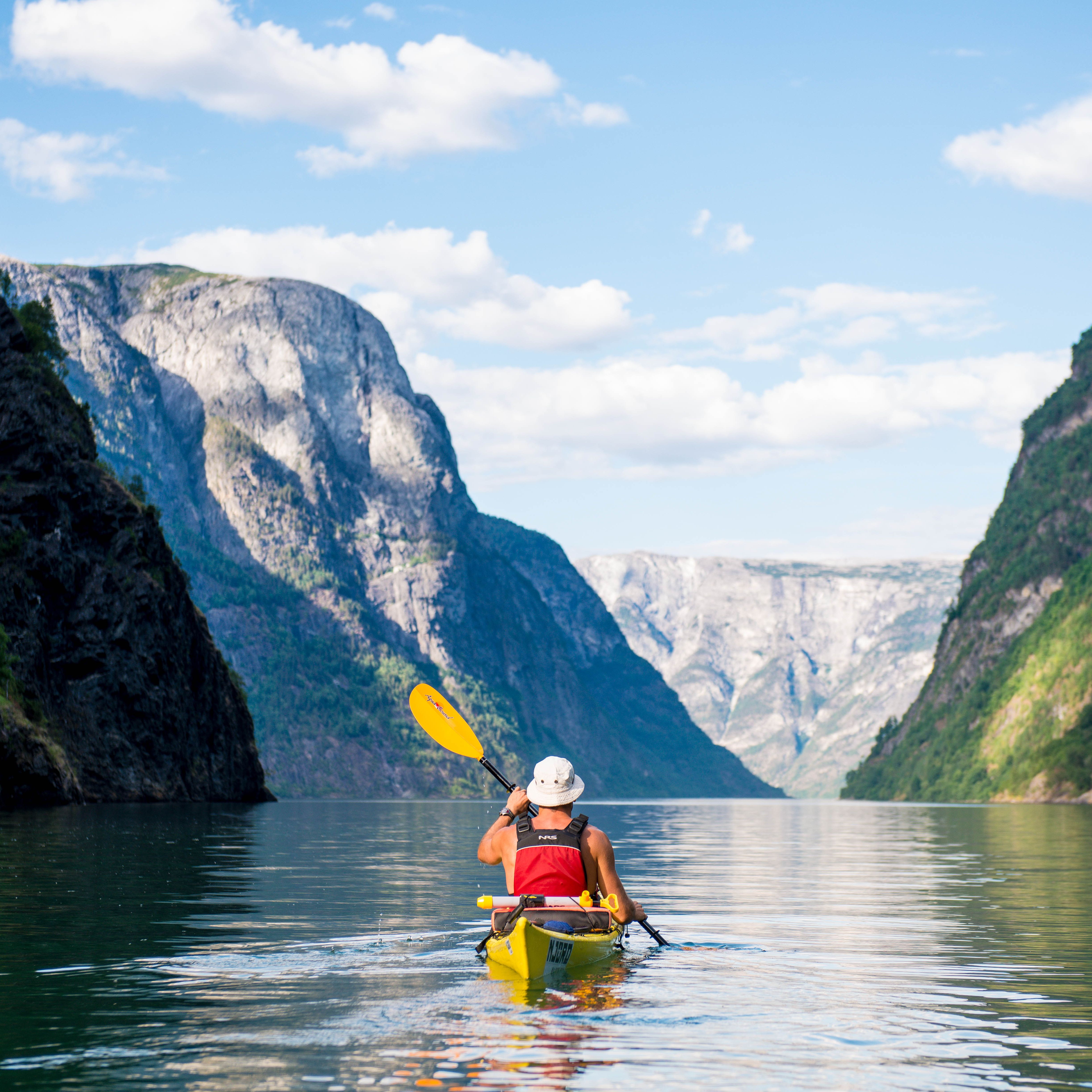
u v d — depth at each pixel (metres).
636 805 131.75
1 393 68.31
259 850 25.77
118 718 68.00
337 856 24.62
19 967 9.79
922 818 73.50
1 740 52.81
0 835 28.45
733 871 22.69
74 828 32.62
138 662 69.81
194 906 14.12
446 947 11.09
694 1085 6.36
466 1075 6.52
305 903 14.80
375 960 10.27
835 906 15.73
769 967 10.25
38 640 62.84
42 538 66.19
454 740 14.55
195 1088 6.22
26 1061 6.76
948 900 16.75
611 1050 7.12
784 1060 6.94
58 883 16.72
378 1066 6.70
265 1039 7.34
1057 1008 8.56
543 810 10.99
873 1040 7.47
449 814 75.06
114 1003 8.38
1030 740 176.25
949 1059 7.03
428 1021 7.87
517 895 10.84
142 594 71.06
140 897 15.04
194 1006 8.28
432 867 21.73
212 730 80.50
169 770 71.75
